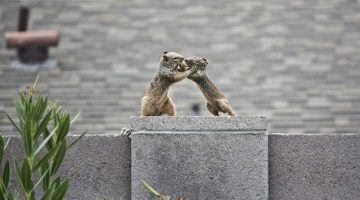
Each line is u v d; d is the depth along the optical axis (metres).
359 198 8.20
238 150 8.02
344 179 8.21
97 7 29.39
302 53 26.69
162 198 7.52
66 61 25.94
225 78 25.14
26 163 7.52
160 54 26.83
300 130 22.45
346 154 8.22
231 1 29.84
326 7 29.20
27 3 29.33
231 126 8.03
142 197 8.05
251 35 27.80
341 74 25.36
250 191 8.02
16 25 28.11
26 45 25.48
